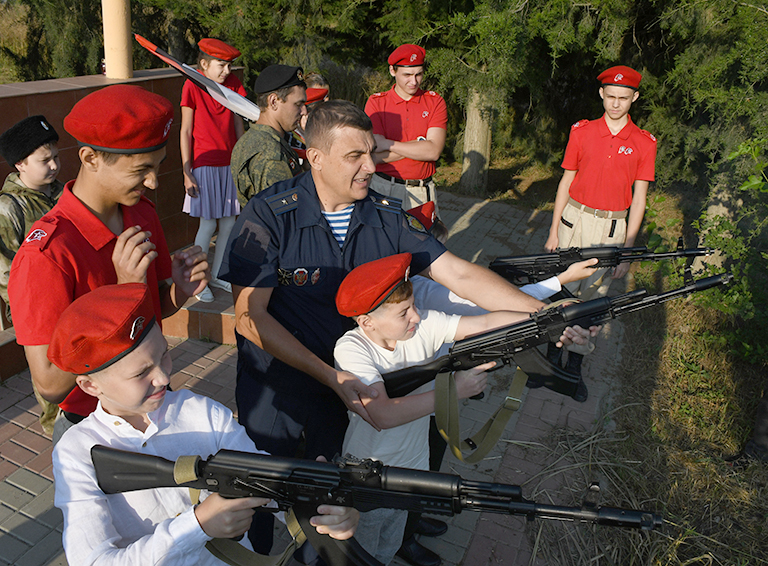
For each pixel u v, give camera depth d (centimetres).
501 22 697
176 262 236
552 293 301
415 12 893
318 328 277
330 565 198
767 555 375
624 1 739
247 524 171
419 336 257
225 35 1059
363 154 247
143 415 180
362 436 261
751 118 604
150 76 601
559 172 1202
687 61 791
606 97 487
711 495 422
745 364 591
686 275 253
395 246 277
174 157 639
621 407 505
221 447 190
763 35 575
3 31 1443
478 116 1027
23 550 330
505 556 353
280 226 265
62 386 215
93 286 225
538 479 418
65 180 533
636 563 358
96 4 1312
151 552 158
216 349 533
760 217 596
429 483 164
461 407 491
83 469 168
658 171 1030
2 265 331
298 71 378
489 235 880
